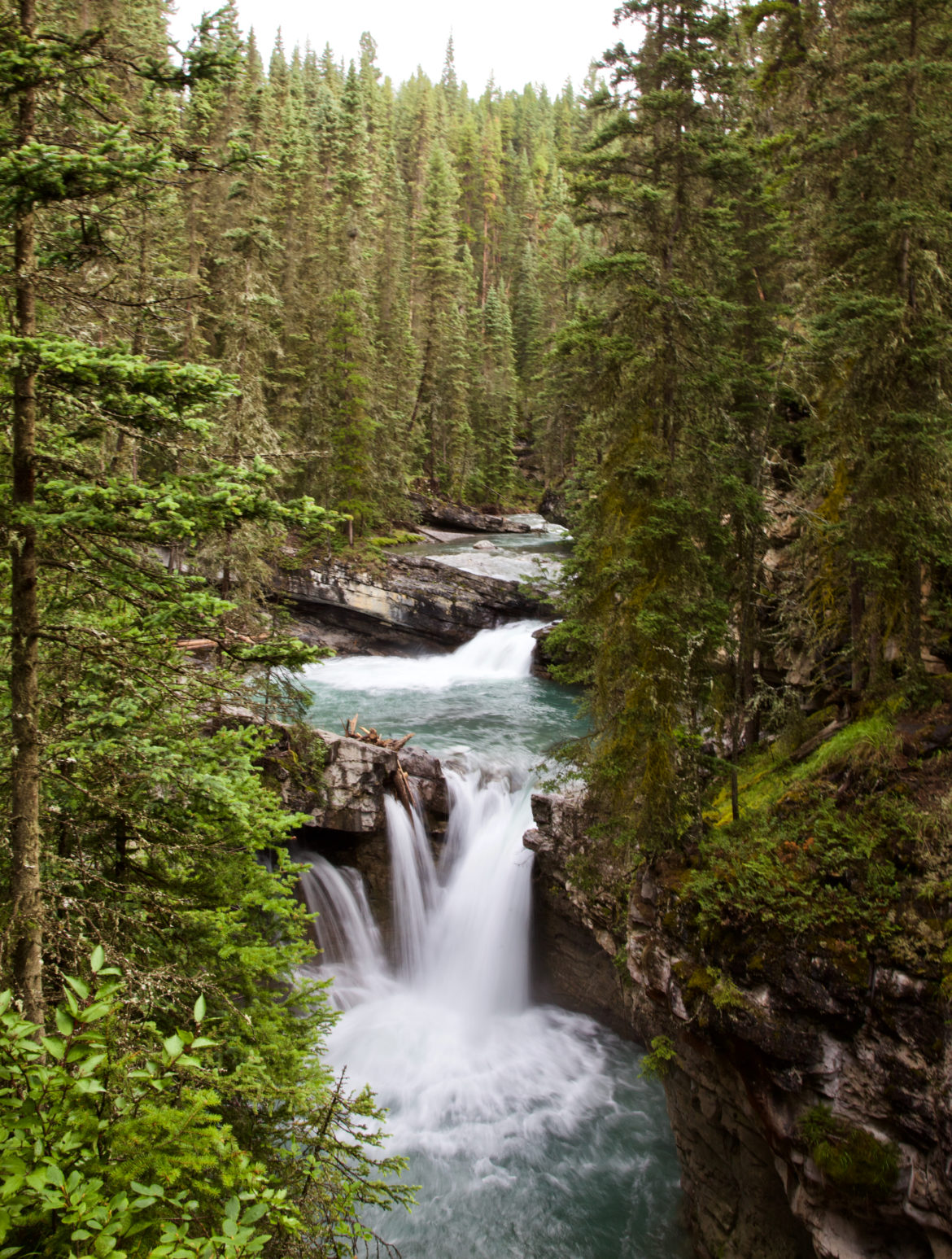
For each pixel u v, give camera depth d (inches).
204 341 1125.7
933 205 549.0
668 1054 519.5
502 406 2645.2
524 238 3489.2
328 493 1593.3
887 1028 399.5
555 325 2805.1
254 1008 371.6
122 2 700.7
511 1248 517.7
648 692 520.1
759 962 442.0
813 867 466.6
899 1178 384.2
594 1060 689.6
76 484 217.6
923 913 419.5
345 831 755.4
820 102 757.9
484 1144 593.6
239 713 411.8
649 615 505.0
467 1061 679.1
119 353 209.9
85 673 305.4
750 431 644.7
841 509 624.1
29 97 216.5
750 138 887.7
